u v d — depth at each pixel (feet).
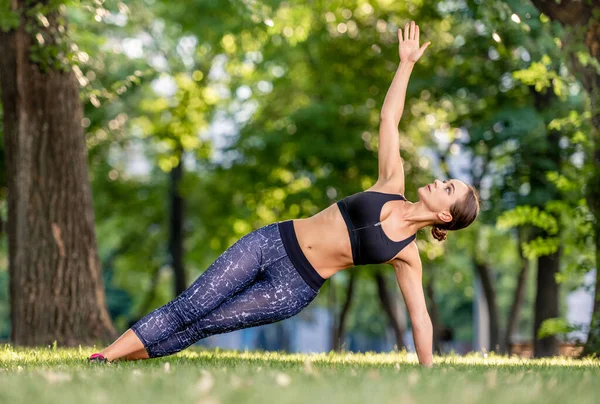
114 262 103.09
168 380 14.57
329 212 21.08
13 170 38.91
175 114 77.66
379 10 67.15
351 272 76.69
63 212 37.27
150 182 87.15
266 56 70.08
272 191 73.77
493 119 57.98
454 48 64.03
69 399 12.05
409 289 21.42
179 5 60.59
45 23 36.32
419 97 65.51
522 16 38.22
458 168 71.82
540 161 56.54
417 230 21.49
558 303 58.13
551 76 38.99
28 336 36.76
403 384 14.24
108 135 72.43
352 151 68.39
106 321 37.88
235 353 30.99
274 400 11.84
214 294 20.56
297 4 58.85
